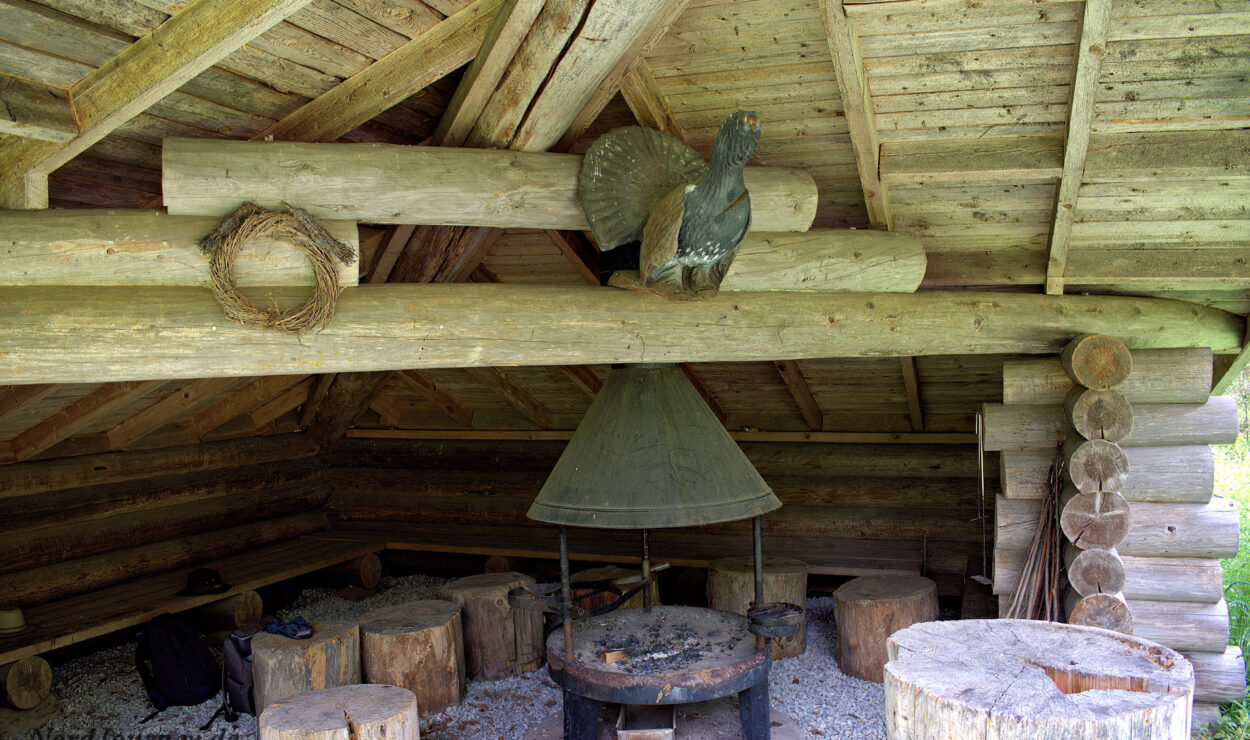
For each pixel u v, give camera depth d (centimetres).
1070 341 534
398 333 429
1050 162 458
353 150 410
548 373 792
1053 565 506
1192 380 507
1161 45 400
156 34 331
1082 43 390
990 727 290
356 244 414
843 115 468
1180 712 297
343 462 916
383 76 418
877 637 566
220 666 596
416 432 915
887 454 757
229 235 379
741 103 473
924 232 543
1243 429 1237
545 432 870
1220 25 385
